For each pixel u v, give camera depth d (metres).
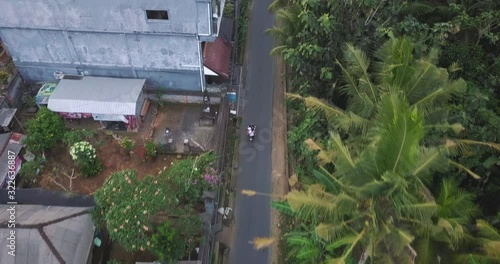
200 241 18.28
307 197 12.77
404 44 15.58
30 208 18.08
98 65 23.81
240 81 26.78
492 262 12.87
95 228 17.88
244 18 29.62
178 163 19.50
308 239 16.38
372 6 18.98
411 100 15.43
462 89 15.31
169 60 23.27
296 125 23.67
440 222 12.45
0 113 22.27
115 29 21.69
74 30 21.75
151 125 23.95
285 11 22.22
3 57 24.98
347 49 17.62
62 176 21.52
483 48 21.72
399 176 11.22
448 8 21.23
